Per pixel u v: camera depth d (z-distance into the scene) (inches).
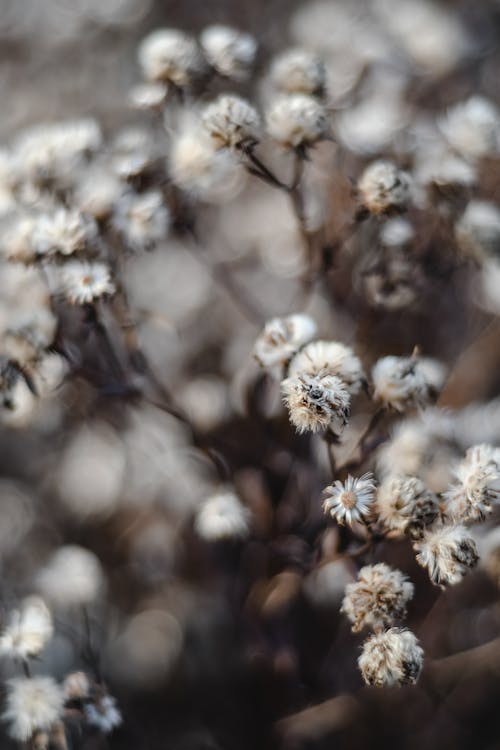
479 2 24.1
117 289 16.1
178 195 16.7
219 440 17.6
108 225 16.2
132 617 19.2
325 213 17.5
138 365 16.8
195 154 16.3
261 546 17.9
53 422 17.8
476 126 16.8
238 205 20.9
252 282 20.2
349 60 20.2
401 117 18.9
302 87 16.5
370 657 14.5
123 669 18.8
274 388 17.6
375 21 21.3
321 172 17.6
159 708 18.6
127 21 25.0
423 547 14.7
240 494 17.6
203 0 24.8
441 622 18.5
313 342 15.5
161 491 18.9
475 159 16.9
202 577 18.8
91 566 17.1
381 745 18.3
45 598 17.0
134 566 19.3
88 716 15.7
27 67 24.3
